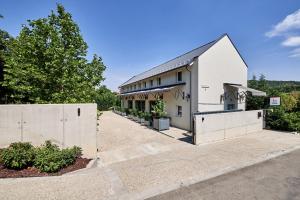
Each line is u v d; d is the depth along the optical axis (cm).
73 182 639
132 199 537
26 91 1072
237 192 566
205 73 1712
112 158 963
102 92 1226
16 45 1082
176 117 1950
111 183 633
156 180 658
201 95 1680
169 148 1126
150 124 2016
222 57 1853
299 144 1150
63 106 902
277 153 966
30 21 1080
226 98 1877
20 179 655
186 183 634
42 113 870
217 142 1256
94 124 958
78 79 1112
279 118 1634
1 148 816
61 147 896
